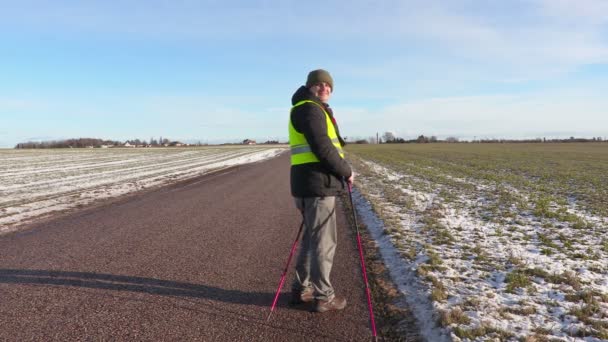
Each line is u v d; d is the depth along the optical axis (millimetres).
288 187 14797
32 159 40531
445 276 4680
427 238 6598
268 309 3822
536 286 4410
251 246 6262
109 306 3873
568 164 28250
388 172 21297
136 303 3951
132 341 3189
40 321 3539
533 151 54281
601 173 20625
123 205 10508
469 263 5223
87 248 6070
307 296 3896
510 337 3209
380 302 3969
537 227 7574
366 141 136250
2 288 4352
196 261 5406
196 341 3199
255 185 15469
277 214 9172
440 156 41531
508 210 9438
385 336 3303
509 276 4609
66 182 16828
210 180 17625
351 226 7773
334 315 3693
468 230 7246
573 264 5250
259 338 3254
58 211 9523
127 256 5629
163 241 6555
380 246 6160
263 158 41031
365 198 11148
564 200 11164
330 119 3592
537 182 16328
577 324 3467
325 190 3535
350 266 5180
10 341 3182
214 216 8898
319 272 3635
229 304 3938
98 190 13922
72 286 4418
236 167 27016
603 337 3215
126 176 19969
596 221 8234
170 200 11438
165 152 64375
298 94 3518
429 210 9258
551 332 3314
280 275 4840
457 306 3793
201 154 55062
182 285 4465
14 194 12727
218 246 6250
